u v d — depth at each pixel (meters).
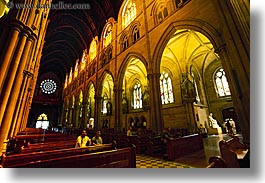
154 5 13.66
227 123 15.09
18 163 3.36
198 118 15.79
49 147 6.38
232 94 6.39
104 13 23.89
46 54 39.16
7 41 5.64
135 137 9.32
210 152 7.89
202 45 15.19
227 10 5.46
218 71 18.53
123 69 17.06
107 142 11.76
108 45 21.48
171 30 11.28
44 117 45.00
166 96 18.94
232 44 5.07
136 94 24.50
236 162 3.46
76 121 30.66
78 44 36.28
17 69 5.89
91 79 25.73
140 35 14.73
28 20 6.54
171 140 6.92
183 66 16.70
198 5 9.45
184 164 5.84
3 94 5.19
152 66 12.47
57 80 49.56
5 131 5.13
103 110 30.05
